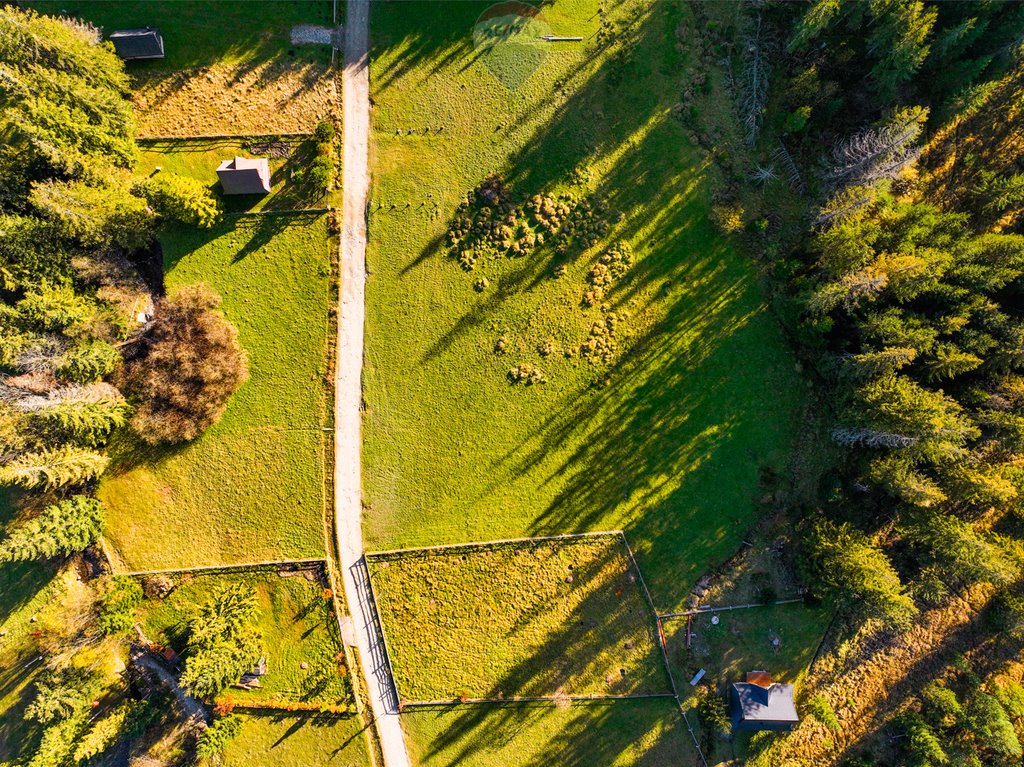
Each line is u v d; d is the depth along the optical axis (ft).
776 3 139.03
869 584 123.03
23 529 130.21
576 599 144.77
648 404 144.66
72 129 127.34
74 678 135.74
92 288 137.08
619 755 143.43
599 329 145.18
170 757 141.49
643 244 145.07
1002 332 119.34
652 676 143.54
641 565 143.84
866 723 143.33
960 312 120.47
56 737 131.75
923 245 123.24
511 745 144.56
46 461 130.00
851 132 139.13
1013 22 121.90
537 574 144.77
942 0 125.39
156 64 143.64
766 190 143.33
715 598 143.33
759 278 143.23
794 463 142.92
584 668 144.46
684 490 143.74
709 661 143.33
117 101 133.90
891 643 143.64
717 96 143.43
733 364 143.64
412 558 145.28
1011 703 137.90
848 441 132.77
